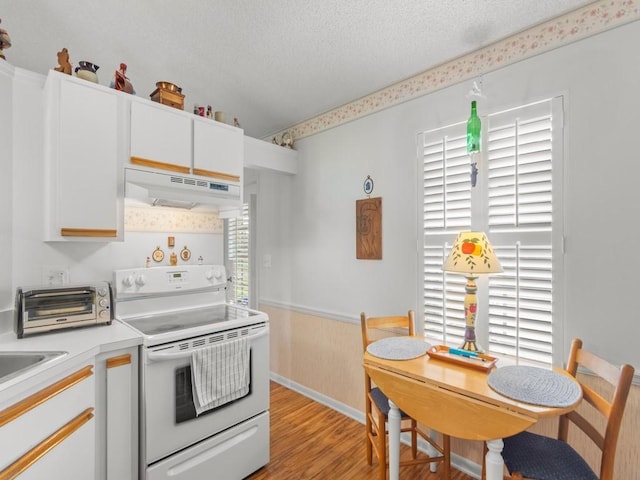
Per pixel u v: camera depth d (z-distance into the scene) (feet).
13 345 4.69
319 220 9.36
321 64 6.81
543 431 5.51
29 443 3.59
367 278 8.17
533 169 5.65
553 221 5.44
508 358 5.78
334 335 8.98
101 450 4.82
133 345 5.09
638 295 4.74
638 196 4.74
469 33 5.82
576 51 5.24
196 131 6.88
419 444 7.18
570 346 5.27
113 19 5.39
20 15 5.27
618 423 3.73
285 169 9.73
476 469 6.24
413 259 7.28
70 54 6.31
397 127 7.59
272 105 8.71
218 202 7.15
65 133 5.35
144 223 7.28
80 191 5.49
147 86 7.59
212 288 8.01
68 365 4.15
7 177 5.36
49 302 5.30
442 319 6.79
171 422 5.30
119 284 6.52
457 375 4.83
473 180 5.97
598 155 5.04
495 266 5.22
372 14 5.32
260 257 11.45
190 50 6.28
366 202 8.14
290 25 5.57
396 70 7.04
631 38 4.78
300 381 9.98
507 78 5.96
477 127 5.79
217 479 5.81
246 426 6.29
